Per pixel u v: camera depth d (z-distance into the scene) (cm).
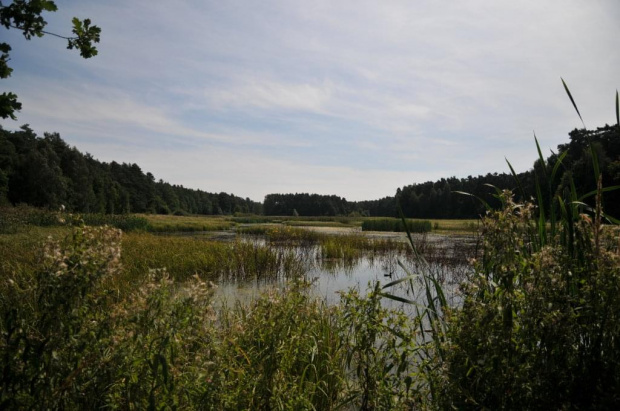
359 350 269
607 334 192
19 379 168
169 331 198
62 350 182
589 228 217
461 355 200
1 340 179
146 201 10556
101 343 189
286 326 294
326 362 342
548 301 190
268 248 1262
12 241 1236
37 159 5506
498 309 190
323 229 3516
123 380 196
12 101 393
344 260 1402
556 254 204
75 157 7012
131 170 11619
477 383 190
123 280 702
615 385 183
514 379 182
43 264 190
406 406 238
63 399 176
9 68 389
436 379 221
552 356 190
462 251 1485
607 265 192
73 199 6341
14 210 2355
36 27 389
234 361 247
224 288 881
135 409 189
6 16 375
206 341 222
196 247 1323
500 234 207
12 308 188
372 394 267
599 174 223
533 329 187
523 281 208
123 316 200
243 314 377
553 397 186
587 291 193
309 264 1323
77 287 185
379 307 273
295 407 264
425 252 1468
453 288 829
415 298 755
